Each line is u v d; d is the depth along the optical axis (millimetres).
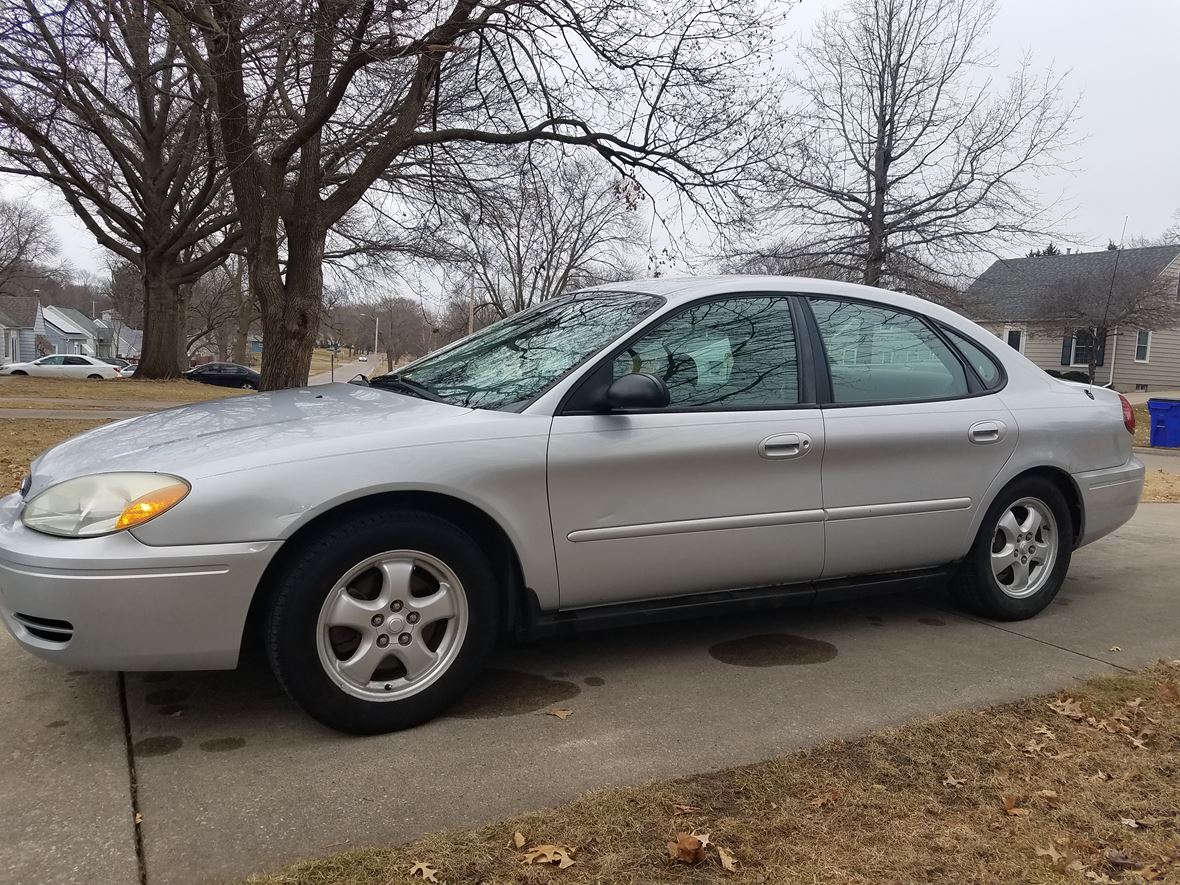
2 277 54688
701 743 2926
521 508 3105
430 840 2311
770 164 14188
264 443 2898
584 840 2320
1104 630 4219
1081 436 4355
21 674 3406
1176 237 37938
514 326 4094
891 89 21625
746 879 2178
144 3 9133
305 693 2830
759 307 3766
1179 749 2914
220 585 2703
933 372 4094
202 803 2496
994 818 2482
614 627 3420
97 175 26297
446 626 3080
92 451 3076
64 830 2342
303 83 9609
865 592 3924
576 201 35062
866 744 2910
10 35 8289
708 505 3432
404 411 3211
